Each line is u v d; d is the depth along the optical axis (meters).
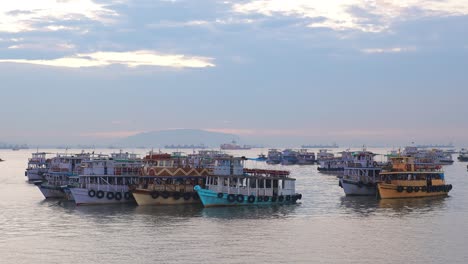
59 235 67.94
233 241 64.31
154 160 96.88
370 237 66.69
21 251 59.94
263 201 92.25
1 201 104.00
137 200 90.88
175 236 67.00
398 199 104.19
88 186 94.62
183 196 92.56
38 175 159.25
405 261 55.88
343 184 111.38
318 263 55.00
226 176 89.75
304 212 85.88
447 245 62.47
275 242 63.88
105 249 60.59
